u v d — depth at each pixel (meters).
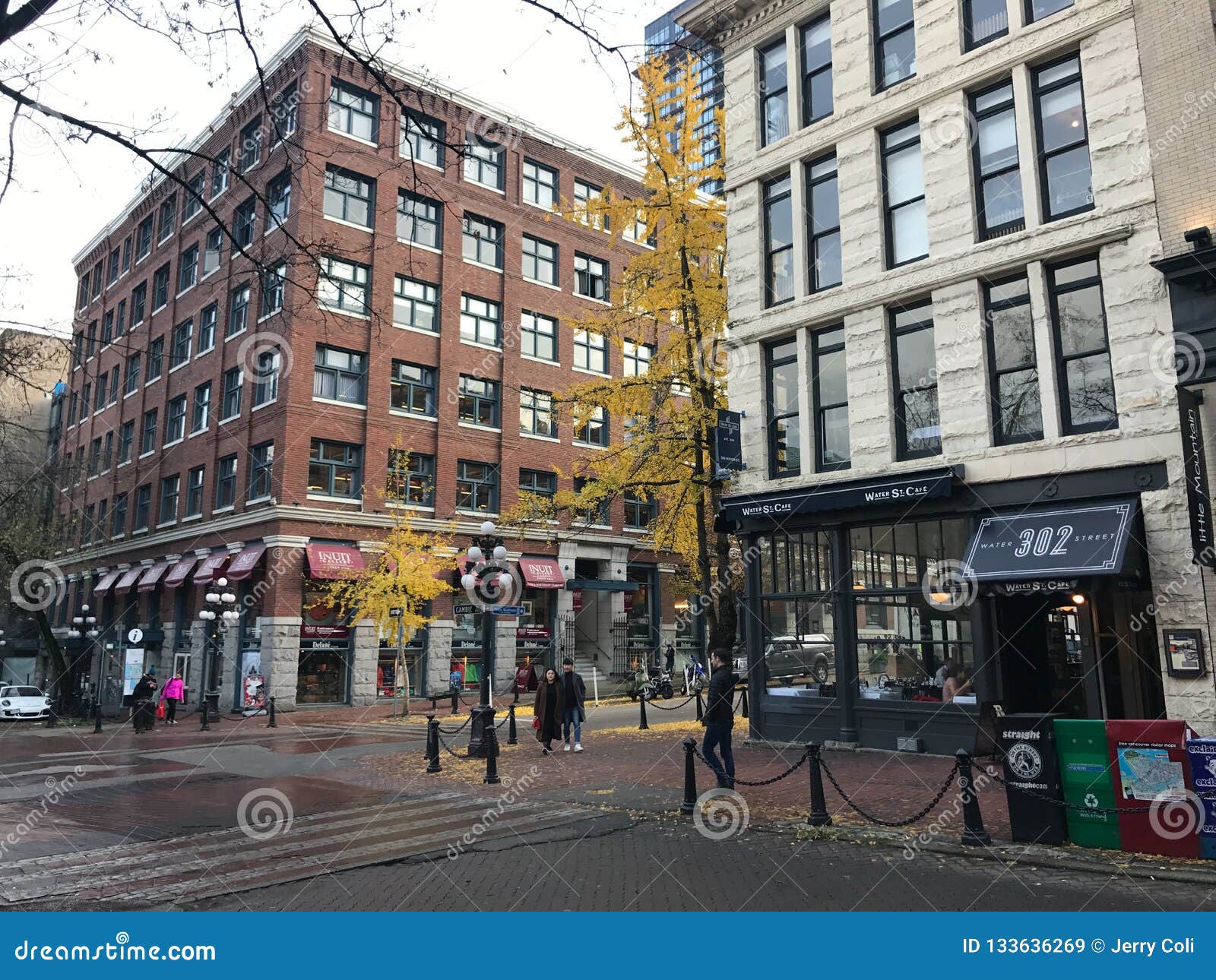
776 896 7.31
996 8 15.31
